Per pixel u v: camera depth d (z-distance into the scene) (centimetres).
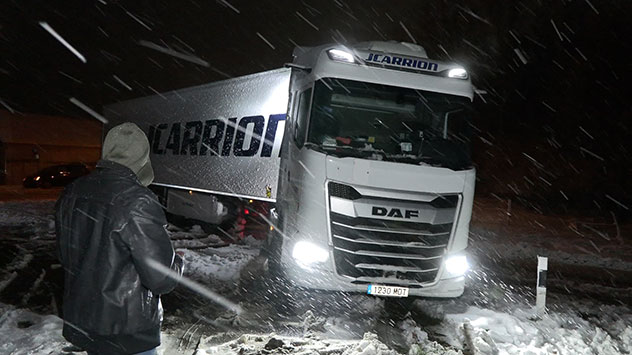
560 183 2994
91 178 315
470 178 783
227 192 1333
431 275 759
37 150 4447
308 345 609
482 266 1263
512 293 969
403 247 744
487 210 2553
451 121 830
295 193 788
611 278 1203
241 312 750
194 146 1540
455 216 766
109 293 296
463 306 828
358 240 734
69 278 308
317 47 866
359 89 805
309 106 802
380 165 741
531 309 830
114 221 297
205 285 896
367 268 736
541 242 1738
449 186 762
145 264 296
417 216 746
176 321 703
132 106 2055
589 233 1983
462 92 832
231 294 845
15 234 1451
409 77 820
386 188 740
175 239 1382
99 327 296
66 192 320
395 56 828
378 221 738
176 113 1700
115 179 309
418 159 788
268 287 884
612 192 2762
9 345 573
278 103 1180
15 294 826
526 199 2994
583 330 737
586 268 1316
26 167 4400
